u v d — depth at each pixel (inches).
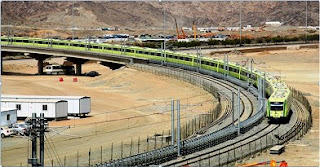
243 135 5196.9
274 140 5044.3
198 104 7273.6
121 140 5418.3
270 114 5728.3
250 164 4249.5
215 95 7495.1
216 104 6988.2
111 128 6067.9
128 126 6151.6
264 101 6461.6
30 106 6496.1
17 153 4926.2
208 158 4362.7
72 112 6707.7
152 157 4293.8
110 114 6943.9
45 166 4458.7
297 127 5561.0
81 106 6712.6
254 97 7204.7
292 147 4896.7
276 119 5762.8
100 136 5639.8
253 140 5000.0
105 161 4586.6
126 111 7150.6
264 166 4247.0
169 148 4453.7
